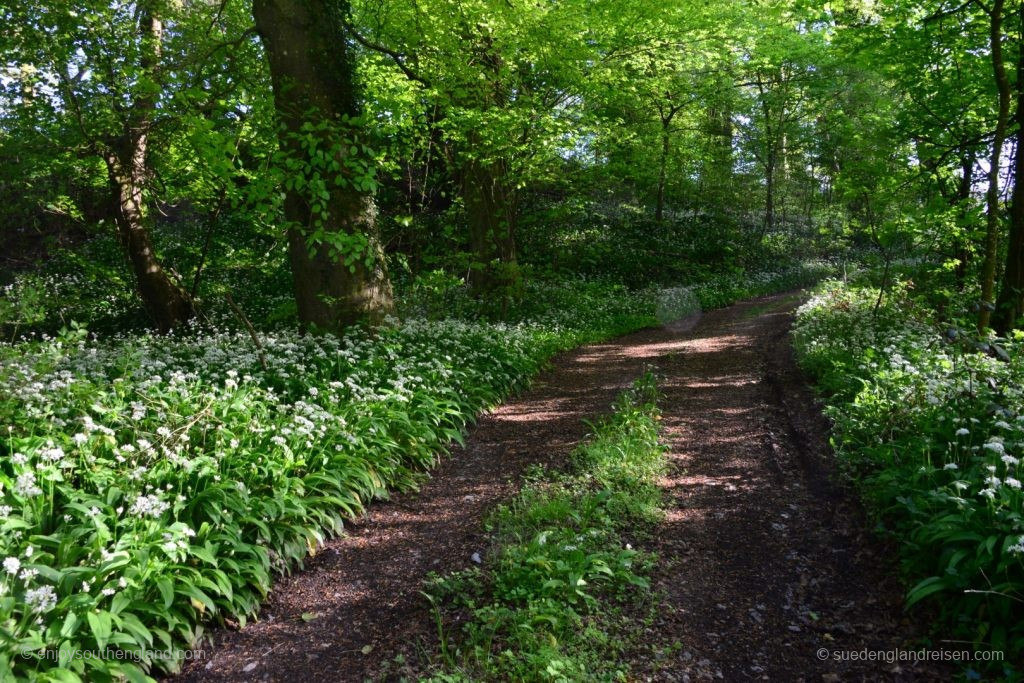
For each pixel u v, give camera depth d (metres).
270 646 4.52
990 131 11.97
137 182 15.11
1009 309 9.82
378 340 10.08
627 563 5.05
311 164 8.70
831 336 11.95
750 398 10.15
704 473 7.18
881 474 5.71
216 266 20.98
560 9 14.21
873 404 7.09
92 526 4.45
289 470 5.98
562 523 5.84
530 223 23.66
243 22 14.54
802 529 5.79
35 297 8.39
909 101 13.98
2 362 6.24
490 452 8.20
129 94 13.20
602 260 25.81
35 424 5.51
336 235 8.77
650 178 28.77
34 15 12.16
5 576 3.79
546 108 15.66
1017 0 10.45
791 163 37.78
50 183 15.84
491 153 14.91
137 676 3.77
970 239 12.88
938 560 4.48
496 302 16.50
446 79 13.95
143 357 7.99
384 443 7.20
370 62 15.88
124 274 20.08
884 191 13.75
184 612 4.44
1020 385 6.36
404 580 5.32
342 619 4.83
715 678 4.00
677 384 11.39
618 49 17.94
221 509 5.05
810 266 31.25
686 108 29.86
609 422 8.94
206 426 5.85
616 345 16.00
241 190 8.95
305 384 7.93
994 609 4.01
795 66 28.23
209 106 10.88
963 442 5.69
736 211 35.34
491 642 4.25
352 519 6.28
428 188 23.33
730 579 5.12
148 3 13.66
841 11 12.45
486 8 13.24
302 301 10.73
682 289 23.55
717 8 17.44
